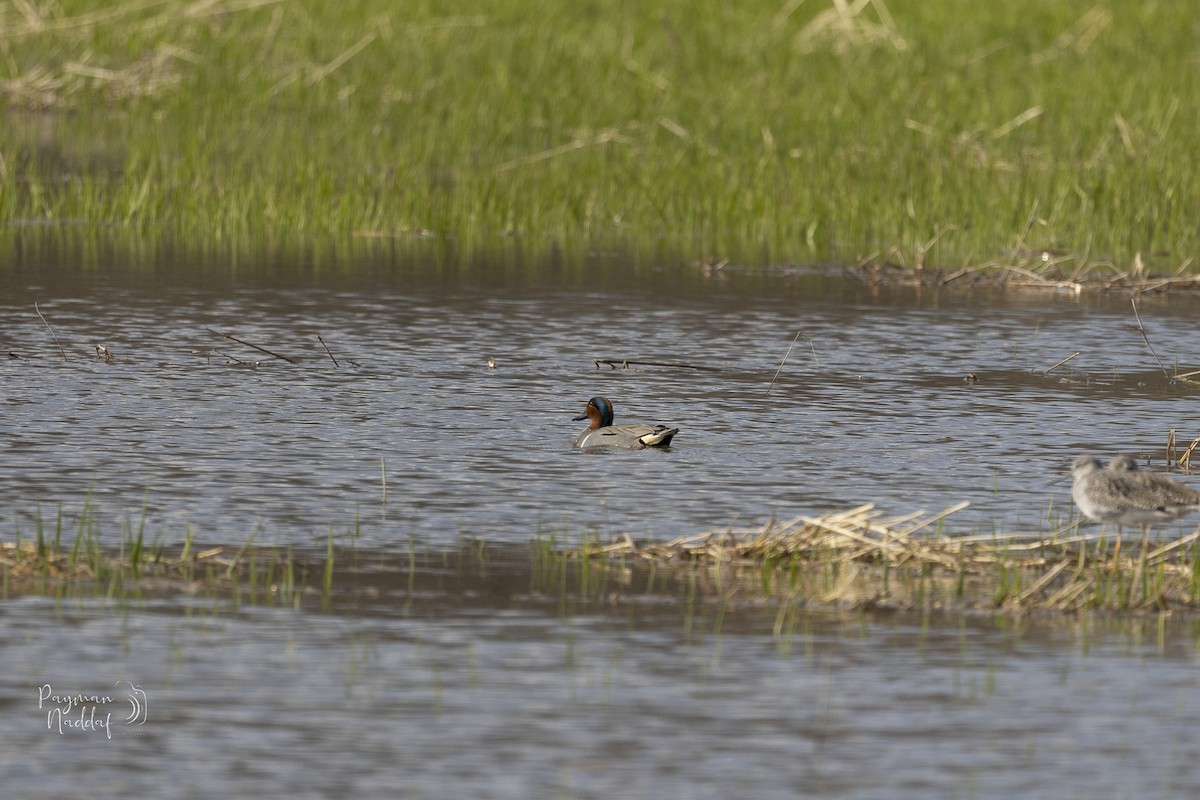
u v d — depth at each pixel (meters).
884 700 17.05
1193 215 50.44
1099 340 37.66
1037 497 24.89
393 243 48.66
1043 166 53.62
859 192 52.28
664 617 19.44
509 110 61.53
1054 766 15.55
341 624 18.95
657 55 68.81
